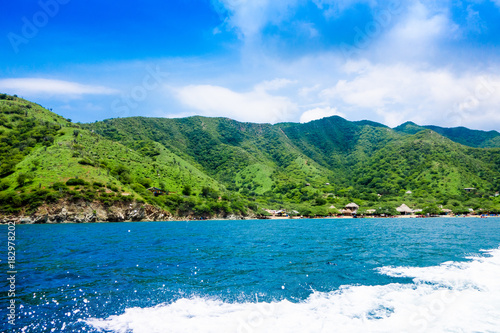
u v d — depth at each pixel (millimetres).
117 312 14195
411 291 17031
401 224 100375
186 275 22969
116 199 112188
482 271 22453
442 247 39031
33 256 32094
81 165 126625
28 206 98188
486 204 164625
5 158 133625
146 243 44750
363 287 18453
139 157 191875
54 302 15922
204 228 82312
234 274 23344
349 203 183000
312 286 19141
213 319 12961
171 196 142375
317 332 11305
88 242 45594
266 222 124625
